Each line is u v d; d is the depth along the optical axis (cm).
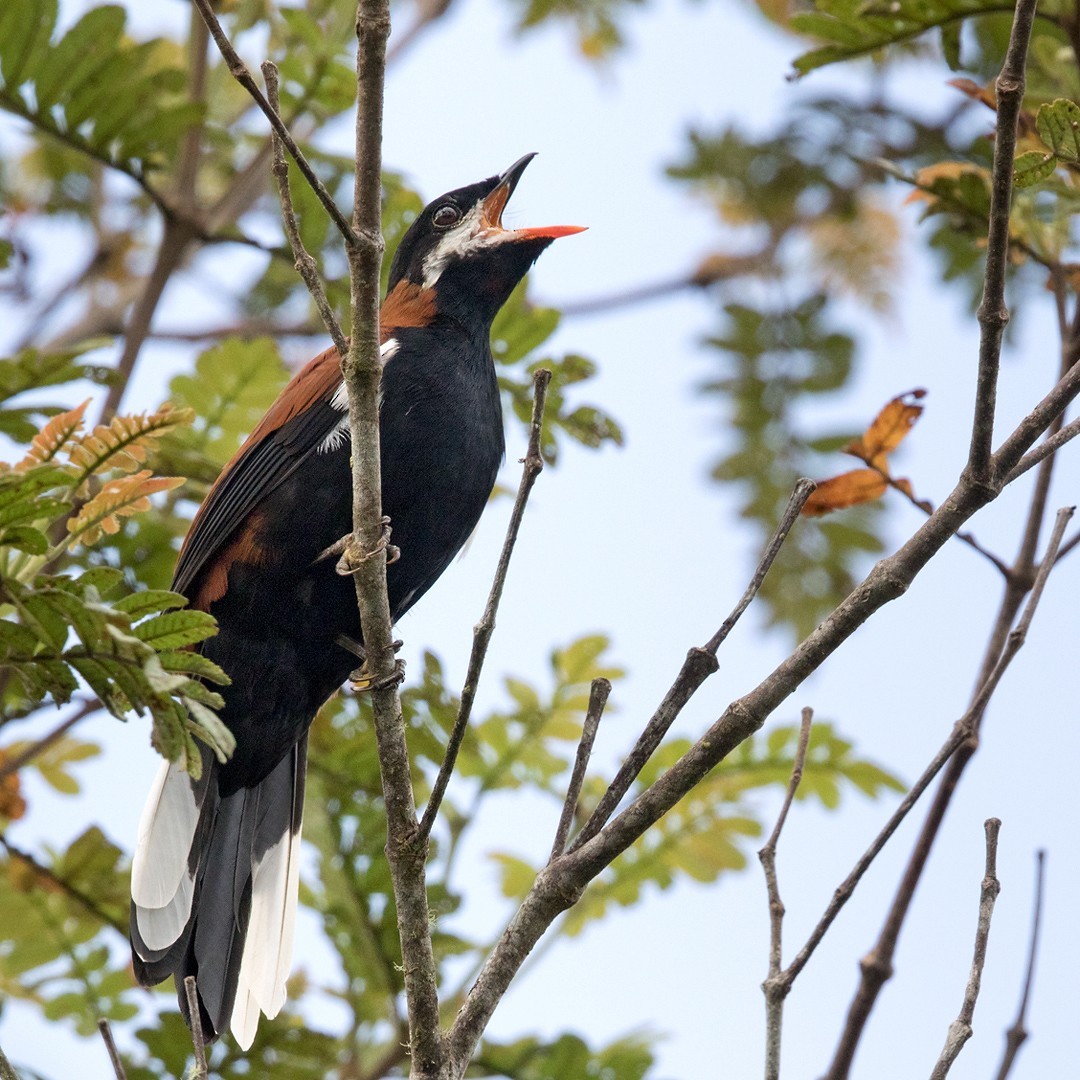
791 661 716
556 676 1192
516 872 1186
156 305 1234
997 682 763
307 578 1001
